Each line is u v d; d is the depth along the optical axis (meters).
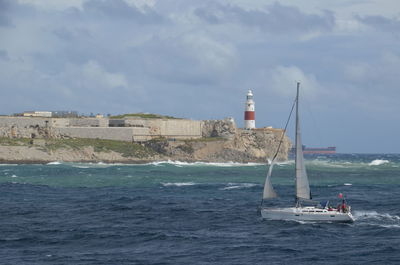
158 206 135.62
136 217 119.56
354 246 91.44
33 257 83.62
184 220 116.19
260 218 118.81
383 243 93.62
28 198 152.25
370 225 110.69
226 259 82.50
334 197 157.00
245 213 125.69
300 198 117.06
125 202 143.38
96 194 162.75
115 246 91.44
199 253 86.19
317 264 80.06
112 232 102.50
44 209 130.50
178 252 86.94
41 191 170.88
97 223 112.19
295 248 89.81
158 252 86.94
